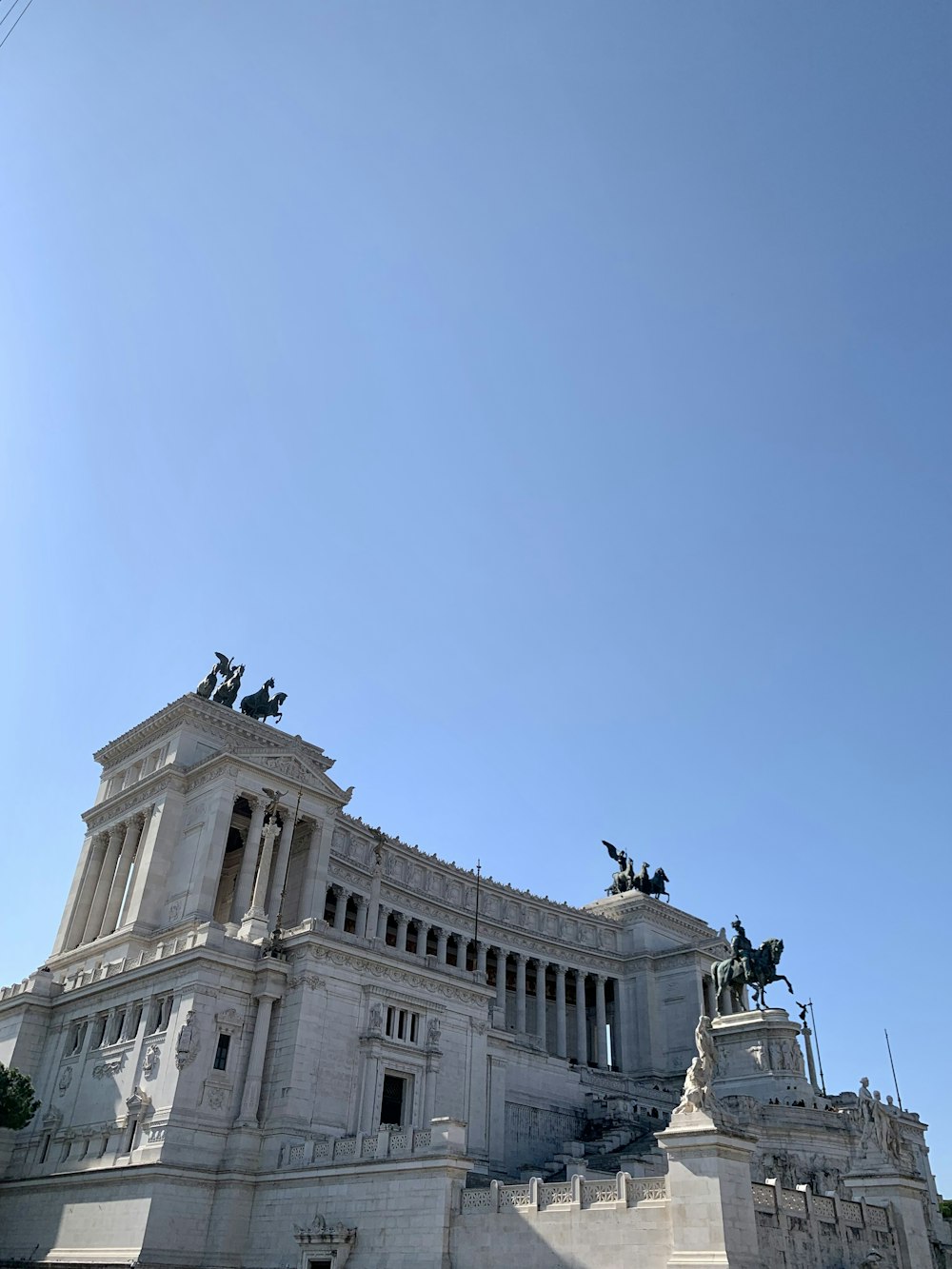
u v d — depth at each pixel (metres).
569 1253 41.34
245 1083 60.38
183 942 65.69
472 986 74.06
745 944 98.44
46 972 78.75
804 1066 89.31
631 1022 133.38
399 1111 66.50
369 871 114.50
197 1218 55.38
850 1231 44.91
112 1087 64.12
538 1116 83.00
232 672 108.75
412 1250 46.34
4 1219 65.88
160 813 94.12
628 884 150.75
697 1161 38.53
